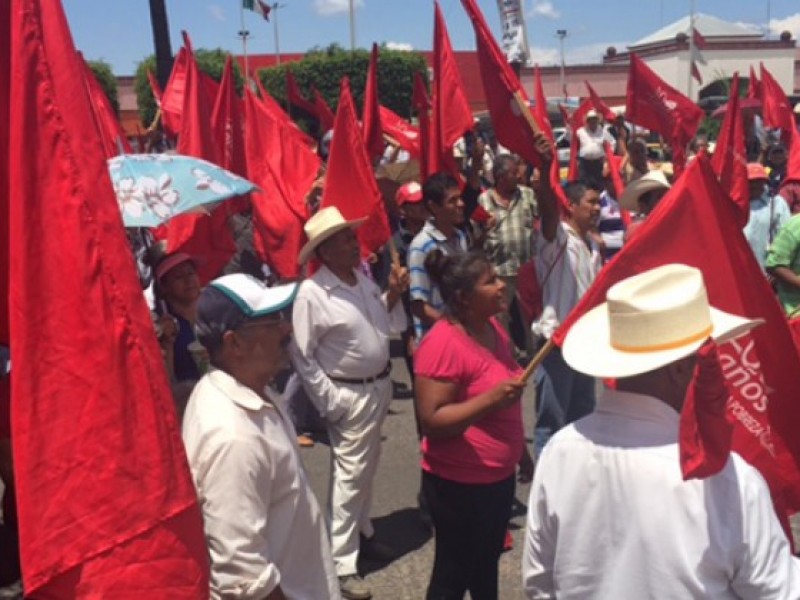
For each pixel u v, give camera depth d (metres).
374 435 4.43
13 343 1.79
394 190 7.02
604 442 2.06
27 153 1.82
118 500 1.82
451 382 3.36
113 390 1.83
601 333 2.18
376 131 6.95
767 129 12.67
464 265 3.43
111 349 1.84
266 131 6.47
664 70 37.94
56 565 1.78
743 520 1.91
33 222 1.81
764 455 2.66
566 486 2.11
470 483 3.40
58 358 1.81
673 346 1.96
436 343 3.39
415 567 4.67
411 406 7.41
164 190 4.11
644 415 2.04
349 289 4.37
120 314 1.85
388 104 27.56
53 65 1.86
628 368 1.97
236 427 2.38
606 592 2.03
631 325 1.99
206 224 5.19
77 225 1.84
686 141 8.66
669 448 1.99
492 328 3.65
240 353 2.48
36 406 1.79
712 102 23.92
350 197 5.16
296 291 2.58
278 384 7.60
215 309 2.46
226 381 2.46
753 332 2.63
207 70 26.05
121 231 1.90
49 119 1.83
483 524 3.45
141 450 1.85
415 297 5.05
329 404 4.31
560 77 39.69
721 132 4.89
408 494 5.63
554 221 5.04
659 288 2.01
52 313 1.81
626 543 1.99
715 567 1.90
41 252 1.82
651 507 1.95
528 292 5.33
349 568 4.38
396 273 5.01
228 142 6.79
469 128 5.91
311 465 6.13
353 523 4.42
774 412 2.69
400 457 6.26
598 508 2.04
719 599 1.92
